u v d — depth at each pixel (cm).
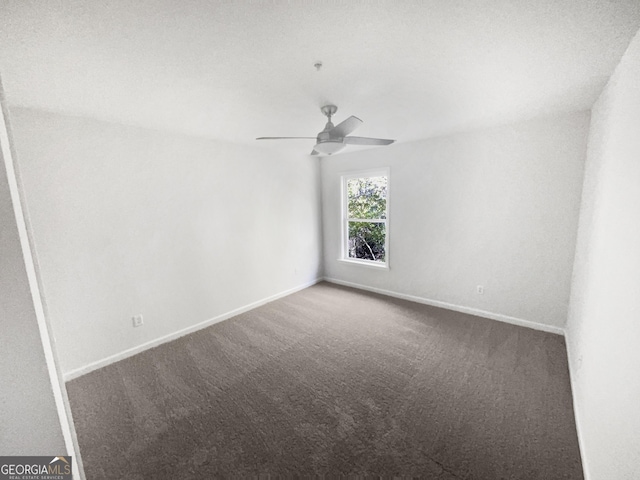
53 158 215
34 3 100
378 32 129
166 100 202
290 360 247
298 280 446
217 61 151
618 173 140
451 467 143
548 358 239
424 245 369
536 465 143
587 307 187
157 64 152
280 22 120
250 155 361
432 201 354
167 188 283
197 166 306
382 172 398
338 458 150
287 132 299
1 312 62
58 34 121
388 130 307
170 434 169
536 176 278
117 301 253
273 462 149
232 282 349
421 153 356
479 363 235
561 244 271
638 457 91
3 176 61
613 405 116
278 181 402
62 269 223
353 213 459
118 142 248
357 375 223
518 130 283
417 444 158
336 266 479
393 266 405
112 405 195
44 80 162
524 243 293
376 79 177
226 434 168
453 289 351
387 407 187
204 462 150
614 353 122
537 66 163
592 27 125
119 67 153
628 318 111
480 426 169
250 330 310
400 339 281
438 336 284
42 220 213
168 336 289
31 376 66
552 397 192
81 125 227
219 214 330
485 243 319
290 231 426
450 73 171
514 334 284
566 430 165
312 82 179
